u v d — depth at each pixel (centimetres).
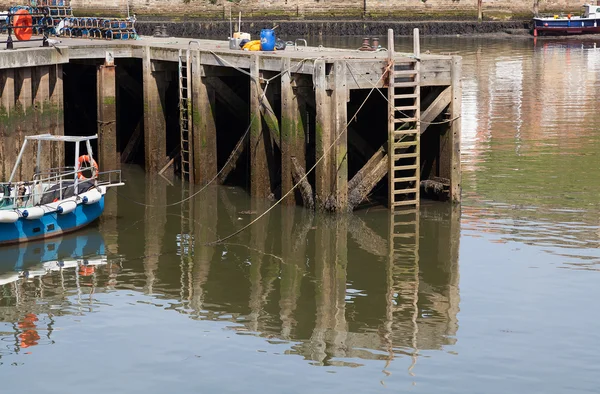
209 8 8938
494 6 9894
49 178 3092
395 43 8800
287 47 3734
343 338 2286
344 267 2770
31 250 2914
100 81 3797
